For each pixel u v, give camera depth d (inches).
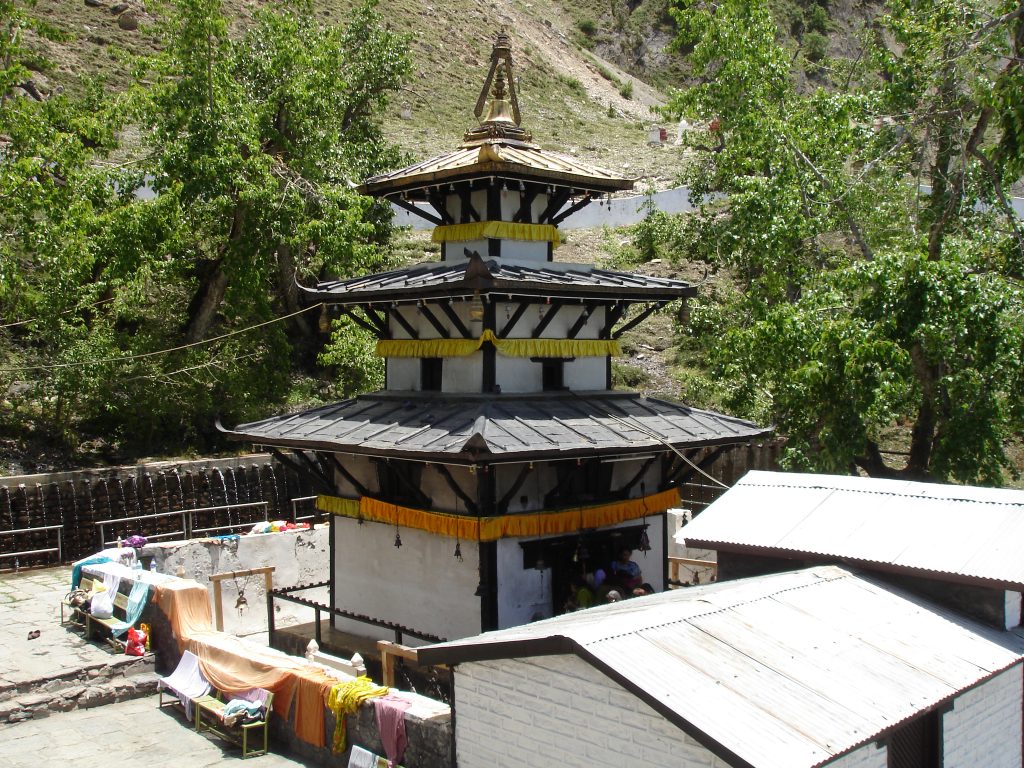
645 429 565.0
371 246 1107.3
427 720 389.1
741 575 452.8
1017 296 695.1
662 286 612.7
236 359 1053.2
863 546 416.8
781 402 748.0
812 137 899.4
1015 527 401.4
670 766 292.0
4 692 522.6
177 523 887.7
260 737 480.7
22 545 812.0
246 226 1035.3
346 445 537.6
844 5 3767.2
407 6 2915.8
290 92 1081.4
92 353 930.7
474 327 574.2
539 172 597.9
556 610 553.3
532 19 3449.8
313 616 730.2
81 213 961.5
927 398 760.3
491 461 474.9
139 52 1989.4
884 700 310.2
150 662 577.0
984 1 783.1
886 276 686.5
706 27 1011.3
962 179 761.0
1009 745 384.5
